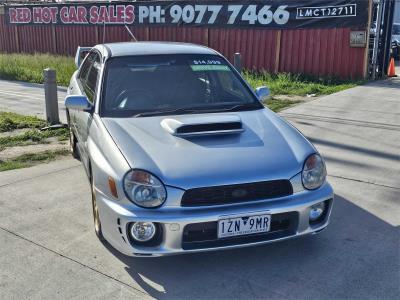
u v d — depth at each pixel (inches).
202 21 605.0
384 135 290.2
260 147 144.6
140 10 655.8
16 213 180.7
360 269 141.3
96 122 161.0
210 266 143.6
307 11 528.7
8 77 590.6
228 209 130.0
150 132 149.9
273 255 149.7
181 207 129.0
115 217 131.6
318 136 289.7
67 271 140.6
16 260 146.8
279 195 136.6
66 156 254.7
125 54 189.5
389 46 548.4
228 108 174.1
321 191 142.6
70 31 740.7
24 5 788.6
